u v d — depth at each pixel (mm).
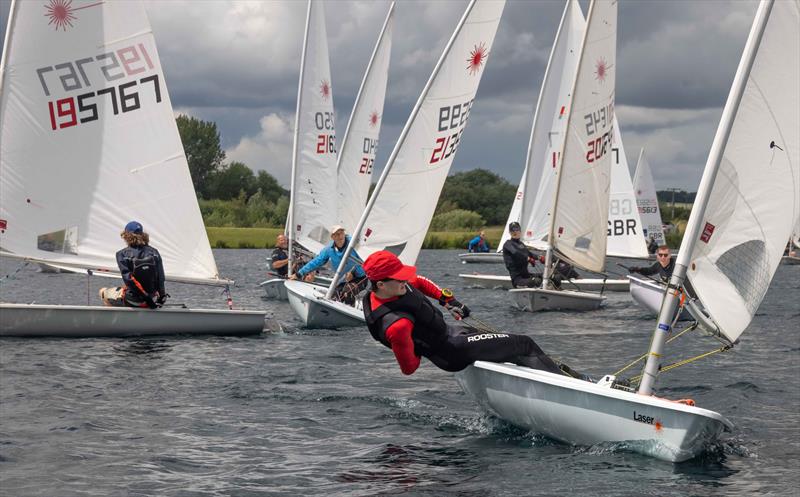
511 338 10180
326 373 14336
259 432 10258
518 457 9164
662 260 25047
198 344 17438
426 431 10344
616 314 25469
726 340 9289
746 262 9219
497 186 184375
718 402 12102
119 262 18312
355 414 11234
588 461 8984
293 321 22422
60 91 19547
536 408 9805
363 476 8523
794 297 32844
